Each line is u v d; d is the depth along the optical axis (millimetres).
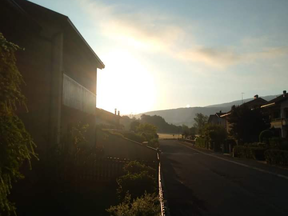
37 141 10898
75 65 15102
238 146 31312
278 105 41594
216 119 73438
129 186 8641
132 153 20312
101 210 8289
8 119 3594
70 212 8039
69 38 13828
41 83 11266
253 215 7941
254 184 13102
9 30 9328
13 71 3846
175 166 20719
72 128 11469
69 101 13883
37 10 11570
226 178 14945
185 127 121812
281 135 39750
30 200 8969
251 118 39531
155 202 6891
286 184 13180
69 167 10555
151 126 55250
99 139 20453
